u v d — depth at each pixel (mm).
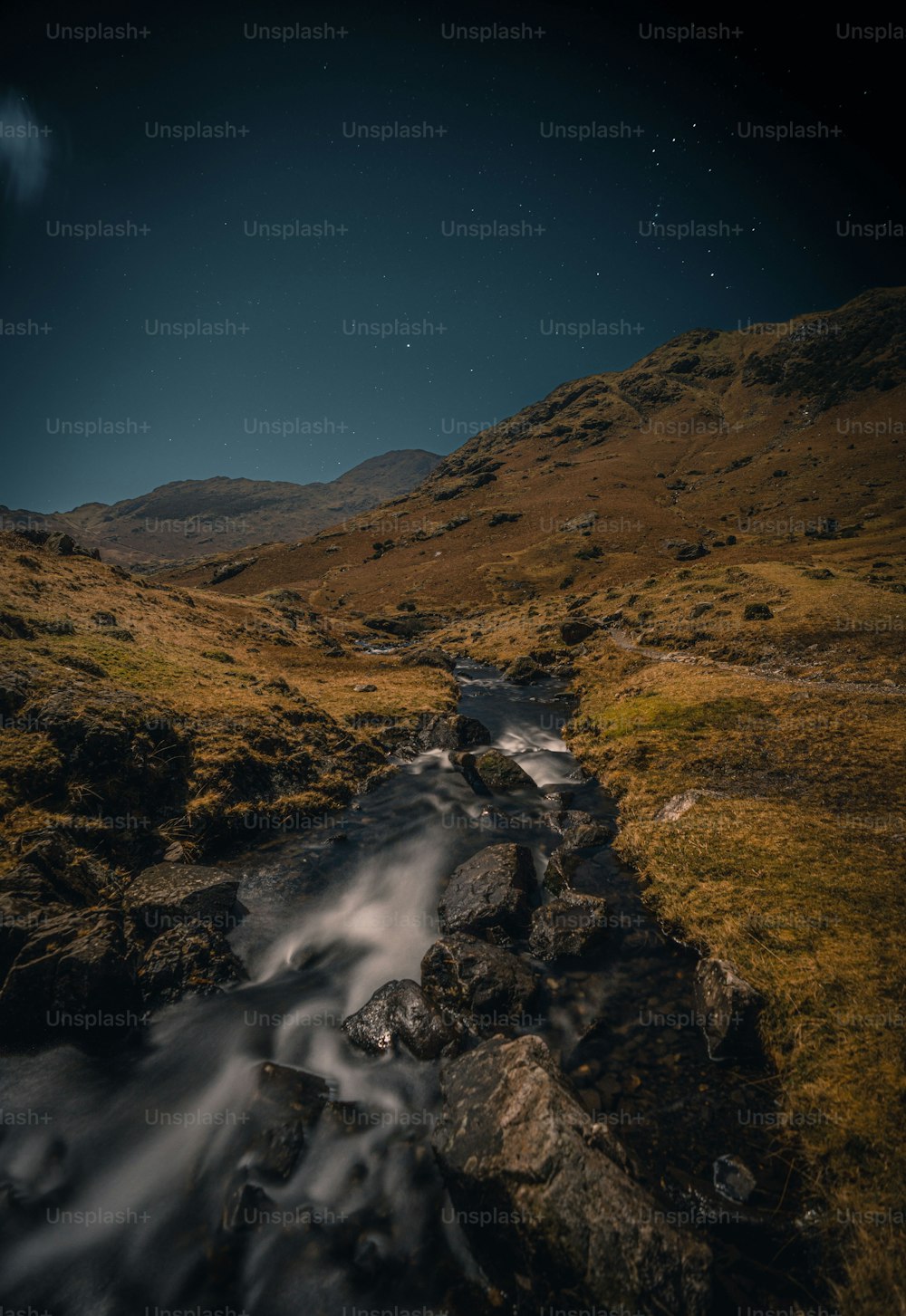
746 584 58156
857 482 136125
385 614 107312
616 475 195375
